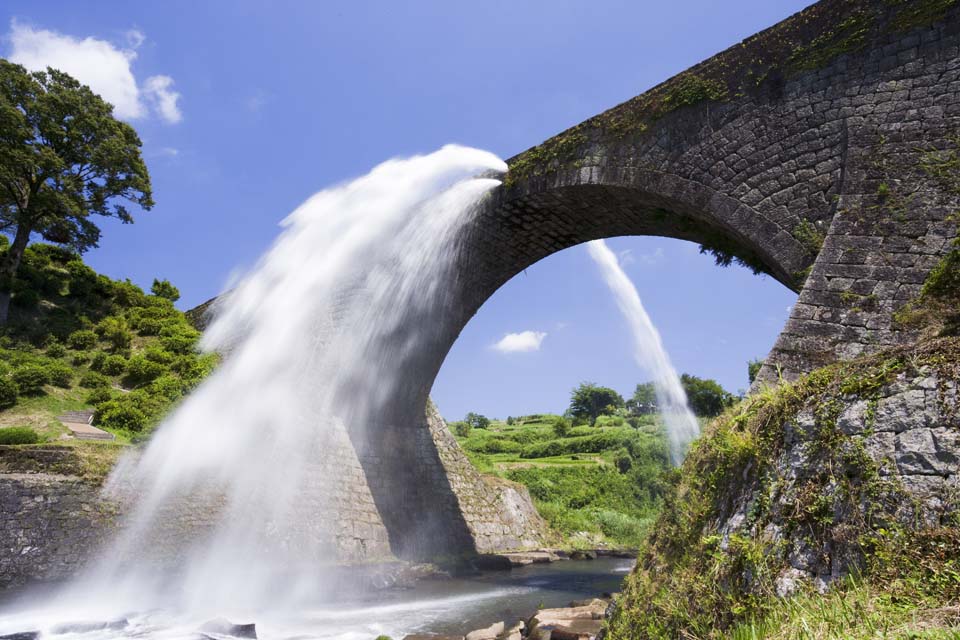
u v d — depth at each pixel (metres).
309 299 20.14
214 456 16.25
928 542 3.50
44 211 27.39
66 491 13.61
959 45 9.44
